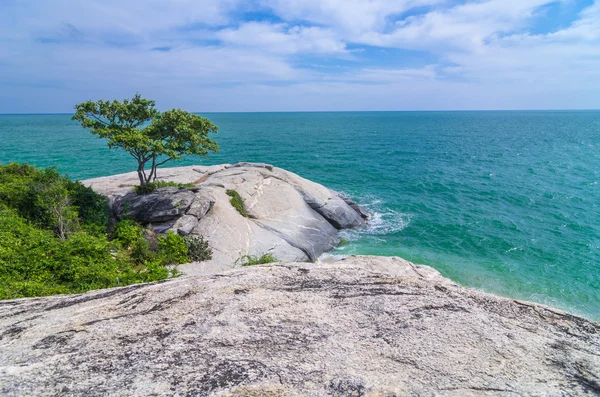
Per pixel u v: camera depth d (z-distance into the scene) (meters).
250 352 3.94
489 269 24.97
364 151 84.62
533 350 4.04
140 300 5.33
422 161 69.31
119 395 3.30
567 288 22.38
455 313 4.77
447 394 3.32
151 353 3.95
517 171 57.88
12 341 4.39
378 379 3.52
